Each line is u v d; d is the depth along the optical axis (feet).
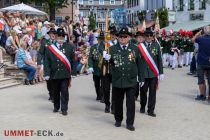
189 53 95.76
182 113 37.81
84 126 32.58
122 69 31.35
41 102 43.24
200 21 146.72
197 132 30.73
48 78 37.29
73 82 62.54
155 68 36.58
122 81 31.40
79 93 50.49
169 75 73.05
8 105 41.27
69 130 31.14
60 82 37.29
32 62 58.39
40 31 72.28
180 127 32.30
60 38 37.01
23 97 46.34
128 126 31.53
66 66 36.70
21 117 35.60
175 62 87.86
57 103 37.86
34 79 58.85
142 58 36.60
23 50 57.88
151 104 36.70
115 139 28.66
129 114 31.53
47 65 37.17
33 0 129.08
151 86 36.76
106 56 32.07
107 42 39.22
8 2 124.77
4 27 66.08
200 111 38.75
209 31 43.68
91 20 209.67
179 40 92.58
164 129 31.65
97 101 44.65
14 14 72.33
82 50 76.28
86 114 37.42
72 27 78.89
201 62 43.91
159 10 158.10
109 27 41.47
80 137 29.09
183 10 157.89
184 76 71.10
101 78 41.29
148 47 36.83
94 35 85.81
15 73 58.23
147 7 195.83
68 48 37.24
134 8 223.51
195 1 151.84
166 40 89.92
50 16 137.28
